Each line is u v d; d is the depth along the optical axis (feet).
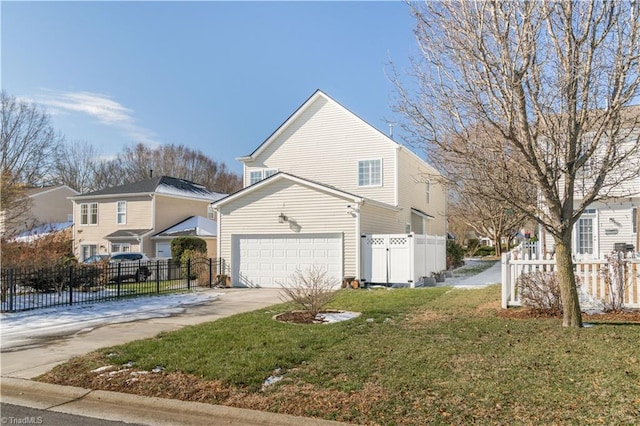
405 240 53.57
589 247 66.64
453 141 25.18
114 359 21.12
